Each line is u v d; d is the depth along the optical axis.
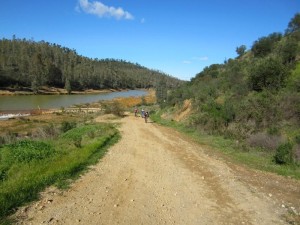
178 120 30.30
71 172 10.53
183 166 12.69
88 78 146.00
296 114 18.09
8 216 6.80
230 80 30.08
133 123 30.12
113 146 16.70
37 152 12.54
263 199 8.84
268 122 18.67
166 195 9.01
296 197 9.14
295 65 25.92
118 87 175.12
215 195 9.12
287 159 12.97
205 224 7.16
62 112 48.72
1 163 11.10
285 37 36.75
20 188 8.26
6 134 25.05
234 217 7.57
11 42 177.50
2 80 104.12
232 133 19.33
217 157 14.55
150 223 7.06
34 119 39.66
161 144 18.14
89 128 23.06
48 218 6.89
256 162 13.52
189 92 35.19
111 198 8.48
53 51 183.62
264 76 23.92
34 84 106.44
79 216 7.14
